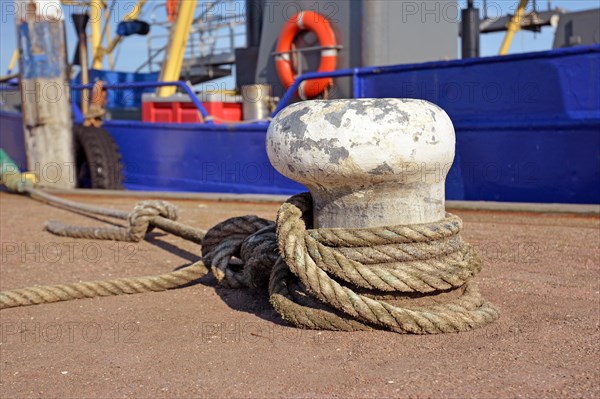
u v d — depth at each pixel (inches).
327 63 345.7
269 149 114.8
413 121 104.3
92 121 413.7
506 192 268.2
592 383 83.1
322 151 105.0
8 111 480.7
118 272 165.8
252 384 87.0
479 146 271.9
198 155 366.0
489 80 267.1
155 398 83.7
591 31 458.0
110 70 557.0
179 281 141.5
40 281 158.2
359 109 104.7
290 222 112.5
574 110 250.1
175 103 406.9
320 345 101.8
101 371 94.4
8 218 269.9
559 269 152.4
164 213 196.9
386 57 339.6
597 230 203.8
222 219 253.8
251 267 127.6
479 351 96.4
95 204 326.6
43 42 394.3
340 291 105.6
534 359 92.6
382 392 82.4
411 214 109.9
